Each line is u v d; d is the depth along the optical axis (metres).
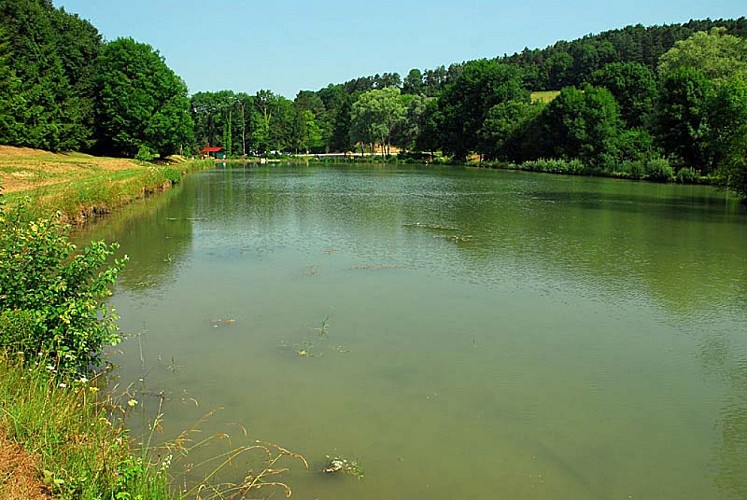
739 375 9.32
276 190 40.88
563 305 12.84
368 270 15.79
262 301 12.85
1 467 4.96
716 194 38.94
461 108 87.69
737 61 61.00
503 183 49.22
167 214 26.91
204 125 117.44
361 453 6.85
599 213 28.34
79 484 4.91
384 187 44.12
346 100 125.25
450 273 15.55
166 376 8.86
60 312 7.82
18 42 50.66
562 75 125.44
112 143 60.44
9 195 22.36
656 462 6.84
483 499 6.04
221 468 6.44
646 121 59.25
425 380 8.91
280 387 8.55
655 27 133.00
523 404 8.20
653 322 11.80
